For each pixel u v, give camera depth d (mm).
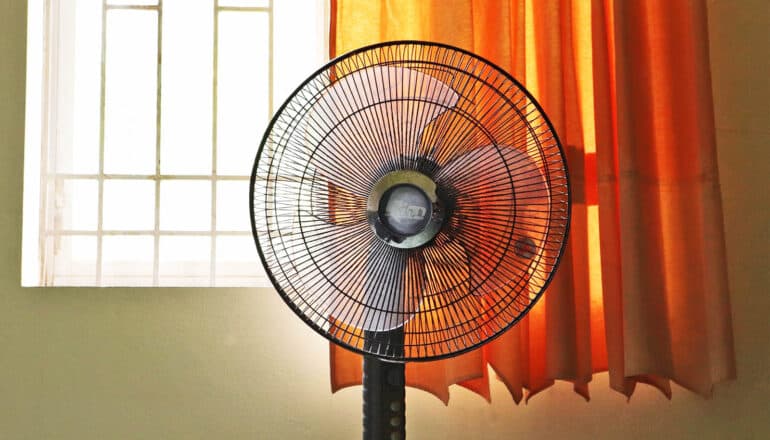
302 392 1819
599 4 1737
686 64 1761
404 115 1283
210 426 1804
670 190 1762
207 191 1961
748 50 1938
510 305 1407
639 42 1762
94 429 1793
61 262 1903
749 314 1890
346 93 1297
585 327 1715
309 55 1993
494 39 1708
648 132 1748
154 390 1805
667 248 1758
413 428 1823
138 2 1978
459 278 1288
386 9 1746
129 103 1962
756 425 1871
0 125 1832
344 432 1817
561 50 1726
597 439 1850
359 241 1281
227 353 1818
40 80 1929
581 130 1745
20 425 1782
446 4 1690
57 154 1930
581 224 1724
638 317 1683
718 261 1738
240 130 1979
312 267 1465
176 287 1820
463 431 1830
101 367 1802
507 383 1678
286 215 1315
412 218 1246
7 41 1852
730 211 1906
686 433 1862
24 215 1826
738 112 1928
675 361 1733
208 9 1991
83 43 1971
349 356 1725
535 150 1620
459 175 1266
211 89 1983
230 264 1935
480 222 1277
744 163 1918
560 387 1856
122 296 1815
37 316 1801
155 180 1949
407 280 1282
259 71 1991
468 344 1531
